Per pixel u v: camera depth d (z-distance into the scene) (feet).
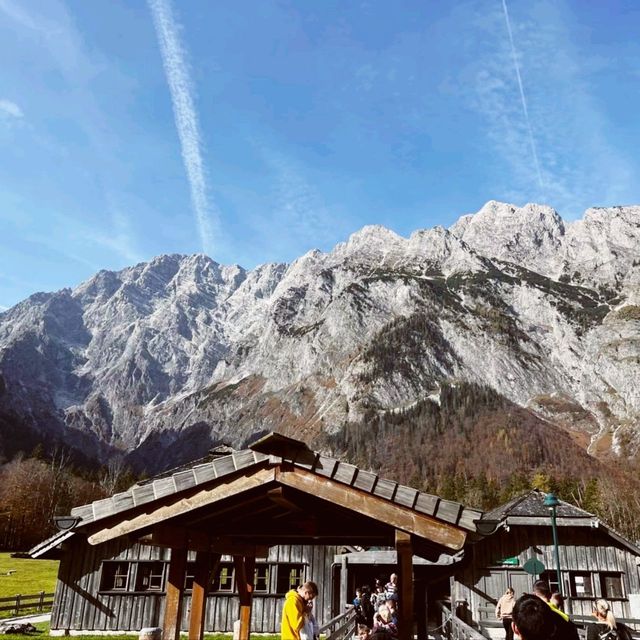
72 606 79.71
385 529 28.48
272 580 83.71
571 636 13.58
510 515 90.79
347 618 59.67
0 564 195.11
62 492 403.75
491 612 85.35
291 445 24.88
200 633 30.01
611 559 89.35
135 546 82.28
